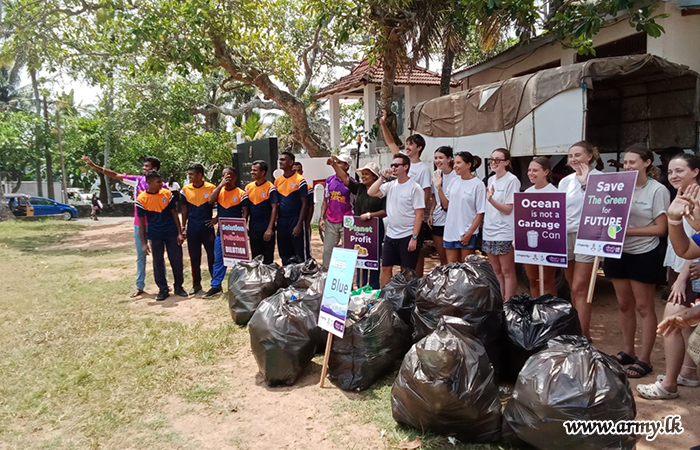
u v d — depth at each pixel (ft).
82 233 56.29
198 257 23.95
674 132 24.97
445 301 12.75
